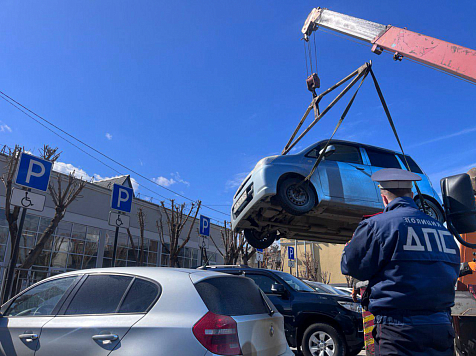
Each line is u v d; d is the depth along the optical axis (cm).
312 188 659
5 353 323
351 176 680
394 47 786
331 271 3531
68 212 2064
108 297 314
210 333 261
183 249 2912
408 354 185
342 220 712
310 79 888
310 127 671
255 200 650
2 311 364
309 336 599
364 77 545
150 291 303
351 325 577
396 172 232
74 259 2078
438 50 716
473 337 336
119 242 2386
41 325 319
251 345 280
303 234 812
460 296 343
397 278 195
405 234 200
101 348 281
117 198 1041
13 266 781
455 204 306
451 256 206
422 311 191
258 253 1842
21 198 801
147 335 271
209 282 306
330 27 973
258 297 340
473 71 662
